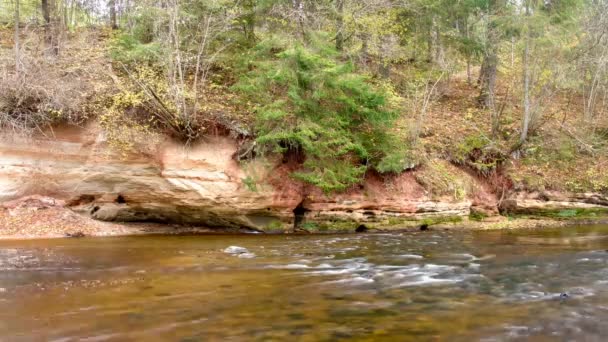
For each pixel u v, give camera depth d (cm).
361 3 1616
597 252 1002
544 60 1605
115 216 1392
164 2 1437
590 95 1897
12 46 1511
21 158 1301
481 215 1590
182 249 1043
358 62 1794
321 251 1034
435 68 1923
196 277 752
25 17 1792
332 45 1411
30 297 625
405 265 870
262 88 1283
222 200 1345
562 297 641
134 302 602
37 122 1305
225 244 1126
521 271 814
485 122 1881
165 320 531
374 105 1351
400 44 1898
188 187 1332
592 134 1795
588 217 1616
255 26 1678
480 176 1680
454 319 546
